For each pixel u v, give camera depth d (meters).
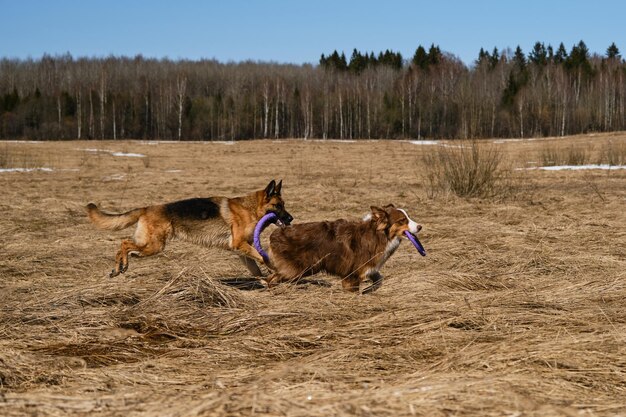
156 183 22.39
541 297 6.77
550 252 9.20
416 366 4.71
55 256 9.30
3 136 75.12
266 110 73.94
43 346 5.33
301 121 77.62
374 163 33.91
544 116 71.25
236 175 26.50
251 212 8.25
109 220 7.99
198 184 22.12
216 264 8.89
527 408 3.63
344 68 104.81
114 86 86.62
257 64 107.75
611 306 6.36
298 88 83.88
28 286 7.52
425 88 76.25
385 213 7.29
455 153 17.33
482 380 4.06
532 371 4.41
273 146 51.31
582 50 100.50
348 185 20.70
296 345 5.35
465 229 11.48
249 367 4.78
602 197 15.88
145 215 7.99
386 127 74.69
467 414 3.57
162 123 76.75
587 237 10.38
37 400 3.91
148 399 3.97
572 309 6.30
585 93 75.25
